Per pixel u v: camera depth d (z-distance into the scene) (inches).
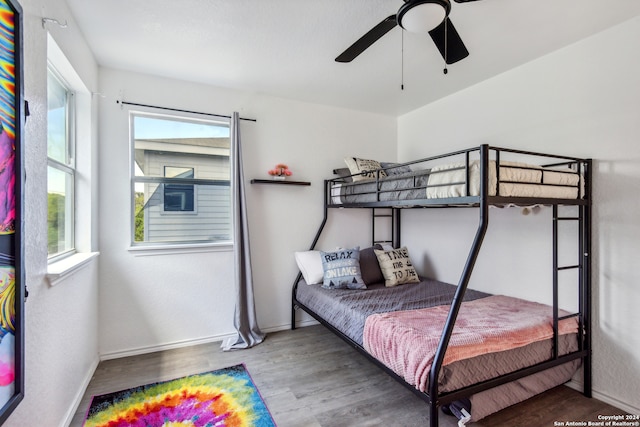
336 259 121.3
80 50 82.8
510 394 72.5
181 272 115.2
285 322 134.0
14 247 43.1
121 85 107.1
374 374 95.7
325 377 93.8
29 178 52.1
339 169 137.2
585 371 83.7
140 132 113.0
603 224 82.4
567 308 89.7
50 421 60.7
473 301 98.7
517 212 103.0
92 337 95.0
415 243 146.7
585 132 86.0
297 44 90.1
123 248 107.2
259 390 86.6
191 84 116.8
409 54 94.9
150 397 83.0
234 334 123.1
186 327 116.0
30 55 52.8
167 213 116.5
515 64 101.1
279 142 132.5
